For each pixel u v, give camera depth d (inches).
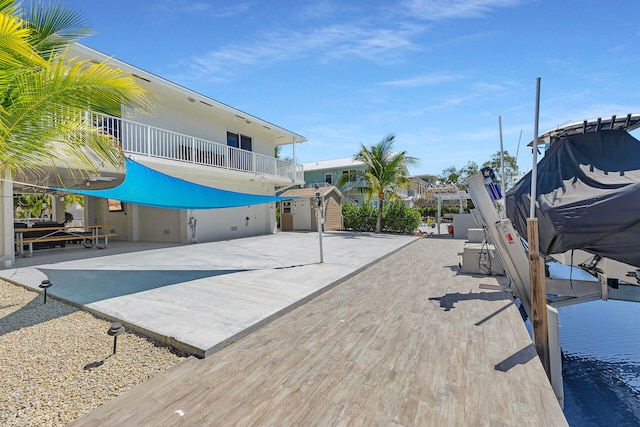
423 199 876.0
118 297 215.0
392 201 855.1
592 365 186.5
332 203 915.4
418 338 158.7
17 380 117.4
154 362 133.4
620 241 160.6
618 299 214.8
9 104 136.6
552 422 95.2
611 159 207.2
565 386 164.2
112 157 193.3
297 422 95.3
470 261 317.1
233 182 652.7
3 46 115.7
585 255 222.5
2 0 130.0
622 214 158.2
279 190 780.6
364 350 145.3
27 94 135.4
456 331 167.6
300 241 584.1
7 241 316.8
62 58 149.5
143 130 468.8
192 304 201.3
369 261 366.3
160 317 176.1
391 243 555.5
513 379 119.6
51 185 392.2
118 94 159.3
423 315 193.9
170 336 150.0
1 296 222.8
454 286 265.6
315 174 1299.2
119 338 155.8
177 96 502.3
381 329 171.3
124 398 107.3
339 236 692.7
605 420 137.3
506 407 102.7
